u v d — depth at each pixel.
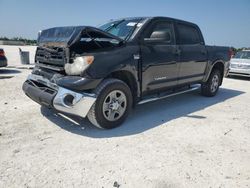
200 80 6.14
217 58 6.43
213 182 2.64
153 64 4.50
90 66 3.57
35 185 2.49
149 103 5.82
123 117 4.16
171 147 3.43
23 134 3.71
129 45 4.13
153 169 2.85
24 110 4.81
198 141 3.67
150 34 4.50
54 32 4.00
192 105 5.77
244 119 4.81
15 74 9.49
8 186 2.46
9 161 2.93
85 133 3.82
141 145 3.46
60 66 3.83
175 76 5.16
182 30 5.34
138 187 2.52
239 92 7.69
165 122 4.47
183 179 2.68
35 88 4.12
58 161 2.96
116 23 4.93
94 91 3.71
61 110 3.63
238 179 2.71
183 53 5.23
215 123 4.52
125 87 4.03
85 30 3.62
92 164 2.92
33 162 2.92
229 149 3.44
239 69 10.81
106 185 2.54
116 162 2.98
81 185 2.52
